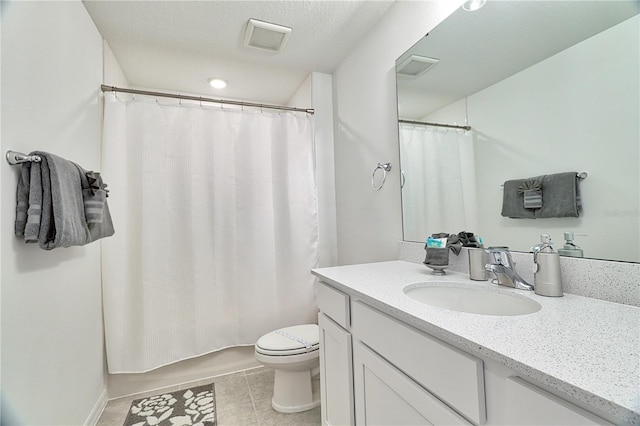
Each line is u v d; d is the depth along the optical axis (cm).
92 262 158
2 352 87
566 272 88
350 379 109
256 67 224
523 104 101
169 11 161
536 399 48
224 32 181
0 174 88
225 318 204
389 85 168
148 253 183
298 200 224
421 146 146
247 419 157
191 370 199
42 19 111
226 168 209
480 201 118
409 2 153
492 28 112
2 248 88
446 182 133
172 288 190
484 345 56
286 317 216
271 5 160
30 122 103
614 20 78
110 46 191
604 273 80
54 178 103
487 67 114
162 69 221
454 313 75
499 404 55
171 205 192
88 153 158
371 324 96
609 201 79
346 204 216
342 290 118
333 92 235
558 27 91
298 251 221
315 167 229
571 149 88
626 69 76
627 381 42
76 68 142
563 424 44
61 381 121
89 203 126
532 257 96
